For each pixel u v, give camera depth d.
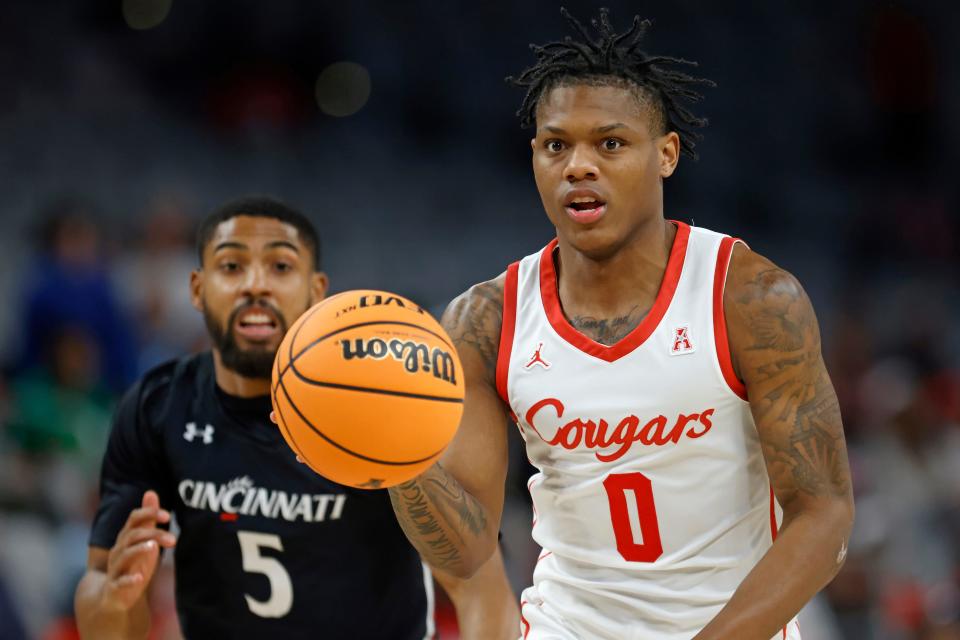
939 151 40.59
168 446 9.66
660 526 7.50
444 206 35.44
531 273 7.89
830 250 38.31
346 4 38.66
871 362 27.12
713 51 41.19
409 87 38.66
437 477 7.40
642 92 7.28
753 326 7.21
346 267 31.45
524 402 7.61
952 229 38.53
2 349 25.11
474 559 7.71
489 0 40.97
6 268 27.20
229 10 36.38
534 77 7.66
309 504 9.32
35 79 33.62
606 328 7.53
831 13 43.41
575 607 7.82
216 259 9.45
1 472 17.06
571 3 40.34
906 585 17.38
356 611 9.34
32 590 16.19
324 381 6.80
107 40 36.03
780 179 40.25
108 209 29.75
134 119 33.94
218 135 34.88
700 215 38.53
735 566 7.56
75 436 18.56
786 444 7.15
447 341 7.12
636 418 7.33
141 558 8.71
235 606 9.43
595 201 7.18
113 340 20.81
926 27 42.22
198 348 21.77
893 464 19.94
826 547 6.97
